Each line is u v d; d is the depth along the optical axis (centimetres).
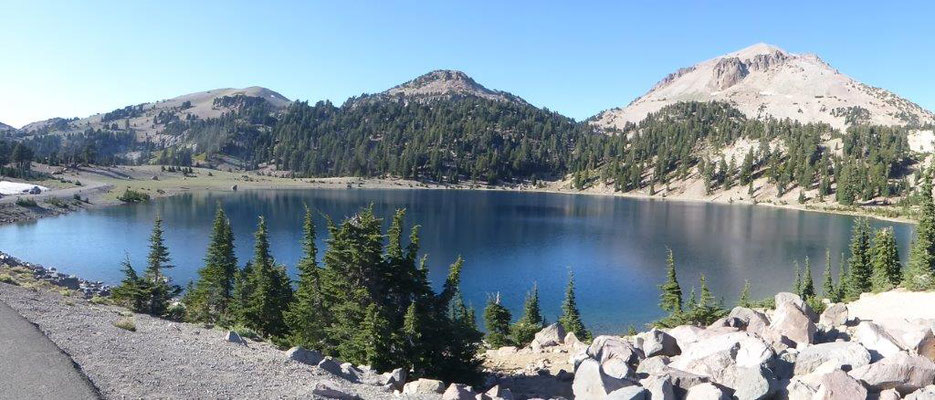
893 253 5656
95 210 14350
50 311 2072
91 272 7106
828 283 6356
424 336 2256
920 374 1346
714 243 11175
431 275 7819
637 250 10250
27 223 11631
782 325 1927
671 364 1705
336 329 2377
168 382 1320
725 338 1666
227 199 18950
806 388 1329
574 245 10812
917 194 17100
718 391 1326
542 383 2022
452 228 13088
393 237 2647
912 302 3800
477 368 2400
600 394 1443
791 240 11594
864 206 18525
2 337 1552
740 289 7169
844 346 1556
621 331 5353
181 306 3453
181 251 8738
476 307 6297
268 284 3397
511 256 9506
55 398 1113
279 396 1322
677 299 4594
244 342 2130
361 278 2419
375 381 1727
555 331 2919
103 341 1666
